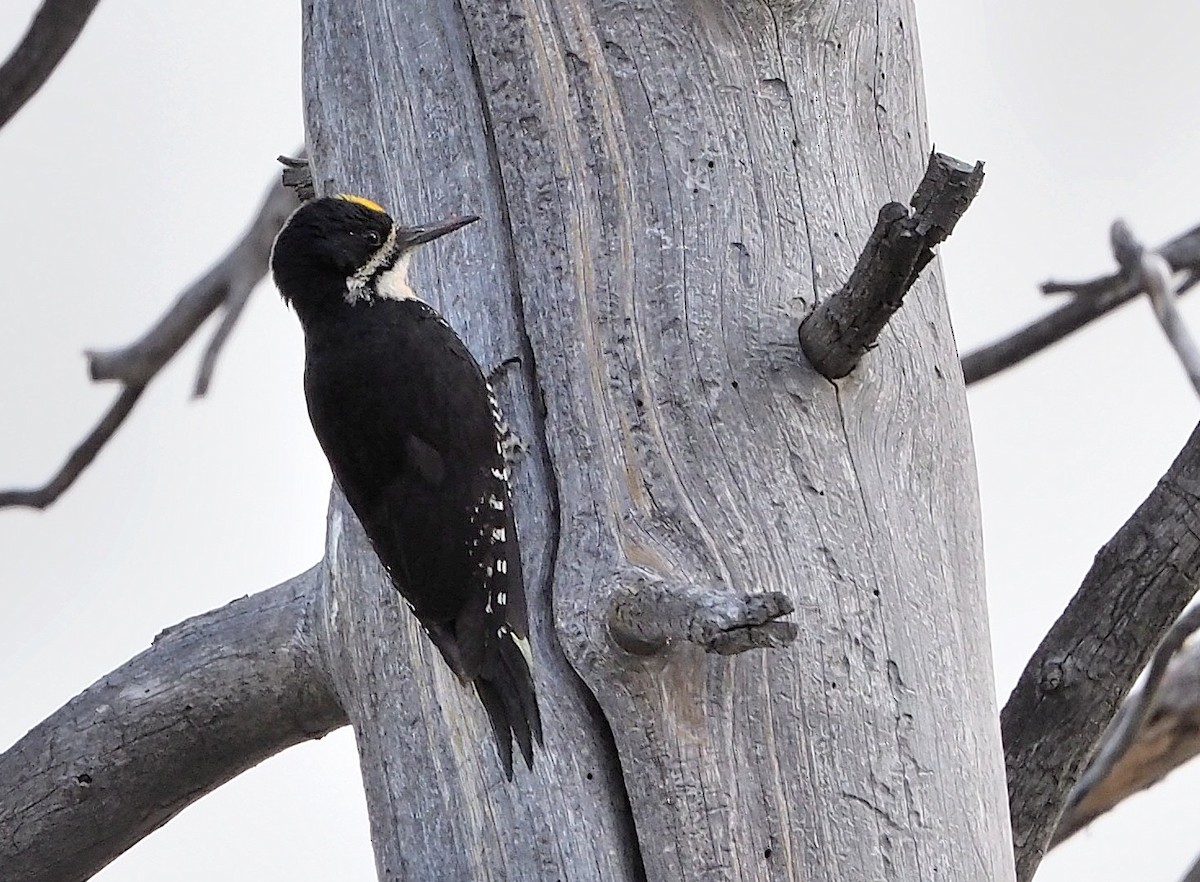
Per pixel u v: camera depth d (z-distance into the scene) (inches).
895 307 323.9
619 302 326.0
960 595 326.0
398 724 326.0
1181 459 328.2
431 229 326.6
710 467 325.1
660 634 323.0
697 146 326.3
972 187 322.0
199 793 330.3
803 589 324.8
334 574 327.3
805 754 324.5
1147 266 337.4
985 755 325.7
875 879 324.2
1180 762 337.7
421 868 325.4
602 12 326.6
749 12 326.6
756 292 326.0
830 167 326.6
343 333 326.3
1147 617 327.9
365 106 328.2
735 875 323.9
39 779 329.4
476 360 326.3
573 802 324.5
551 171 326.3
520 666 324.5
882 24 327.6
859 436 325.7
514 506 325.7
